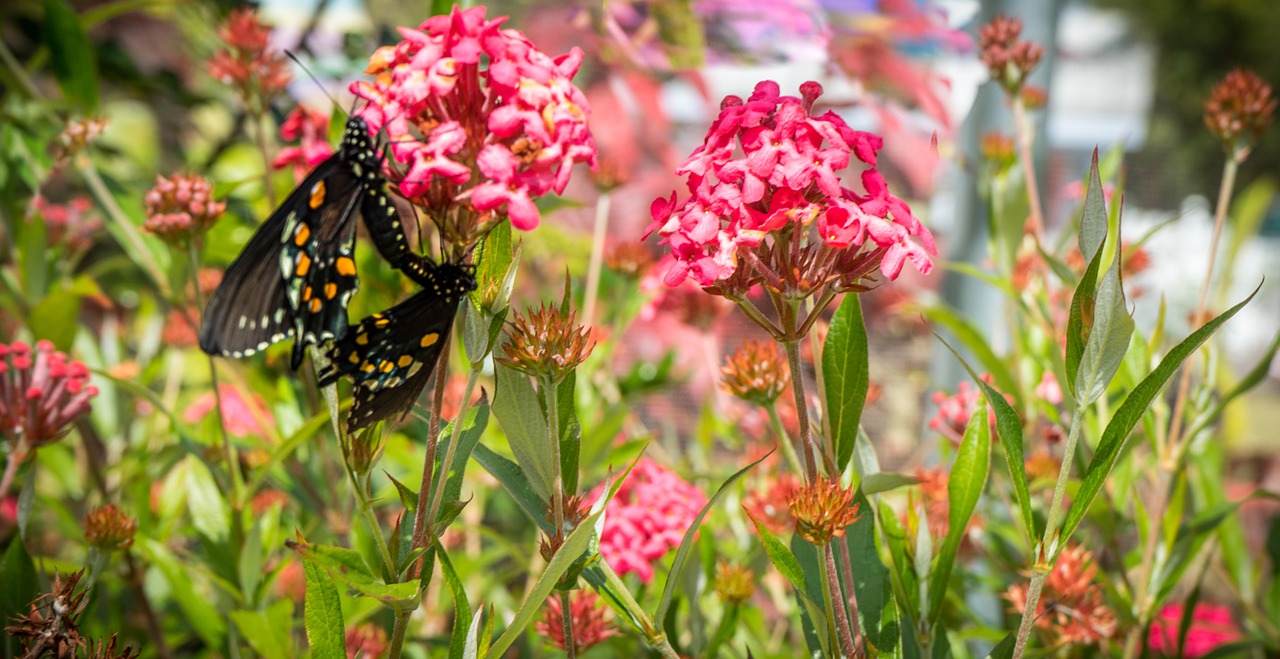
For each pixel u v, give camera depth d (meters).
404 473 0.86
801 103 0.59
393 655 0.59
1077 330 0.57
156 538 0.78
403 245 0.57
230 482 0.73
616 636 0.71
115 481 0.97
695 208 0.58
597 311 1.10
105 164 1.08
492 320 0.58
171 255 0.74
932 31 0.95
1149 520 0.75
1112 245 0.69
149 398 0.72
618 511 0.70
